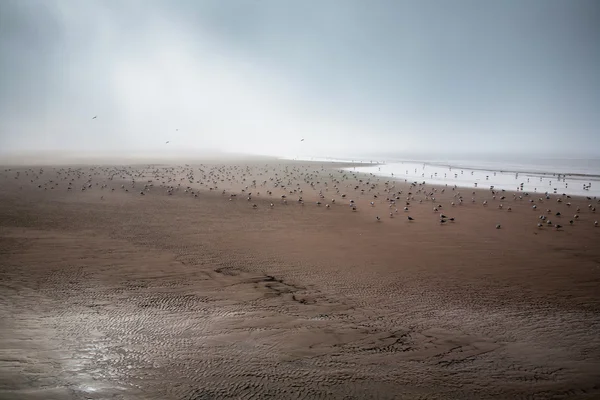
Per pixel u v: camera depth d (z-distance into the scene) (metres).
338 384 8.52
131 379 8.34
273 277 16.34
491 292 14.91
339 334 11.19
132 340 10.34
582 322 12.43
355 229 25.52
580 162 118.56
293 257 19.23
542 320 12.54
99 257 18.45
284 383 8.45
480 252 20.27
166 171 71.62
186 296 14.00
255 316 12.34
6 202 33.41
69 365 8.77
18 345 9.61
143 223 26.42
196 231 24.44
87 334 10.59
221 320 11.95
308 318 12.30
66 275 15.80
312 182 55.72
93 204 33.72
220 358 9.48
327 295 14.45
